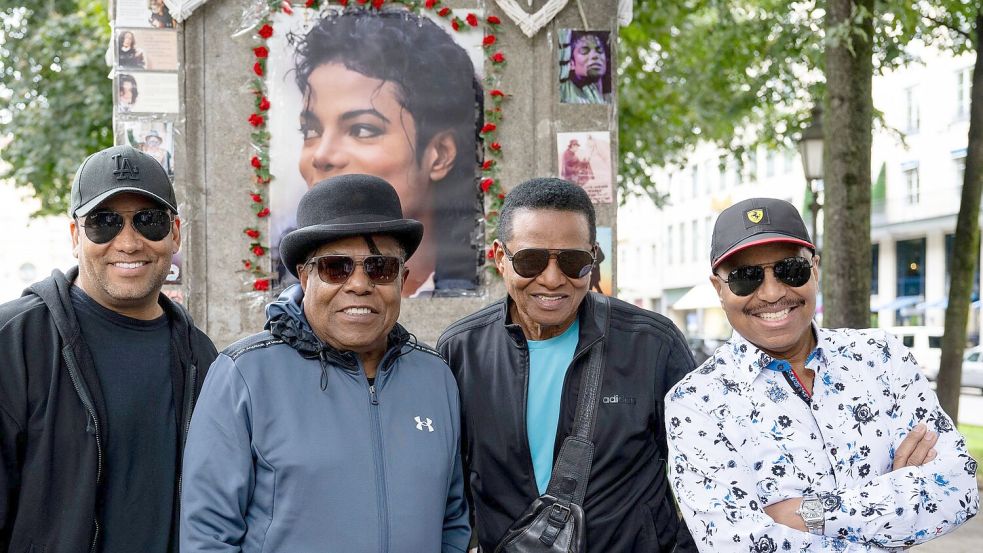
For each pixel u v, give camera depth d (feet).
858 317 24.58
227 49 16.78
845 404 7.94
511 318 9.47
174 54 16.58
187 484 7.38
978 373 70.23
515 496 9.05
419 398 8.12
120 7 16.42
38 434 7.93
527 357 9.19
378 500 7.50
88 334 8.57
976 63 28.43
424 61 17.24
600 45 17.66
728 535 7.76
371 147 17.11
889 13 28.37
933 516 7.49
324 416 7.61
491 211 17.35
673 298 141.59
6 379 7.89
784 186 107.24
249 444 7.48
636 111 43.45
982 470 28.71
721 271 8.22
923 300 90.12
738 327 8.20
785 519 7.70
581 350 9.01
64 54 39.96
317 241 7.70
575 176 17.57
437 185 17.30
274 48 16.89
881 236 95.04
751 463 7.94
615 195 17.69
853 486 7.77
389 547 7.45
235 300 16.79
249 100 16.85
